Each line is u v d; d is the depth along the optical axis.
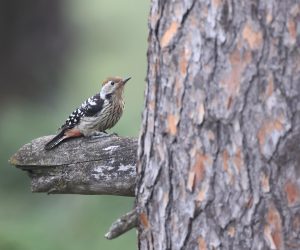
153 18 9.45
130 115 25.66
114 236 9.81
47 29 31.69
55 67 31.97
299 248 8.83
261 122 8.80
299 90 8.70
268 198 8.84
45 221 22.20
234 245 9.02
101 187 10.97
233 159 8.94
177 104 9.22
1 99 31.05
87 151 11.00
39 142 11.26
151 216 9.63
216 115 8.97
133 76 33.91
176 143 9.27
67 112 28.97
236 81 8.85
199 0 8.98
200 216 9.19
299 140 8.73
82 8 35.00
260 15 8.73
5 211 23.39
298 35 8.68
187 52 9.10
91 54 34.66
